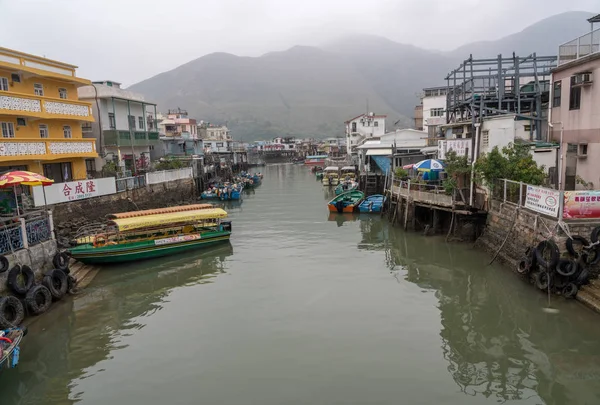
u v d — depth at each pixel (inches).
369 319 568.1
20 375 459.8
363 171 1951.3
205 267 837.2
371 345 497.4
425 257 841.5
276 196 1983.3
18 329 473.4
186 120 3046.3
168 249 911.7
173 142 2338.8
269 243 1021.2
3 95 916.6
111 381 442.3
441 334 520.4
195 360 476.7
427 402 390.9
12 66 970.1
